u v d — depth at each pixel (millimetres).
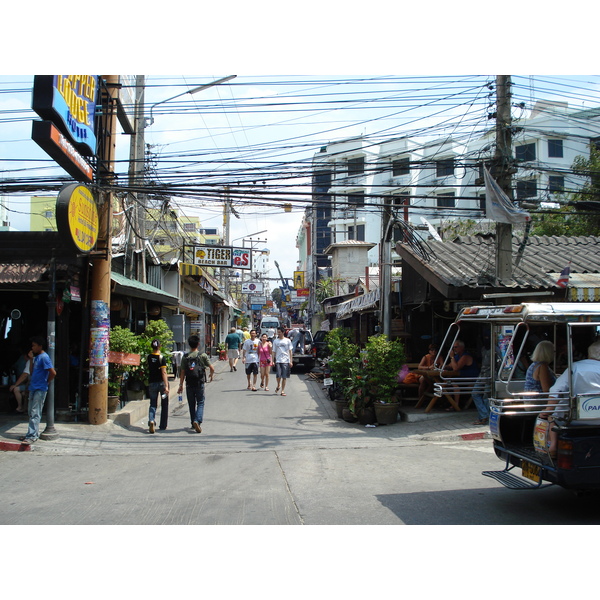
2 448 9266
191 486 6988
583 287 11758
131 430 11062
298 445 9781
